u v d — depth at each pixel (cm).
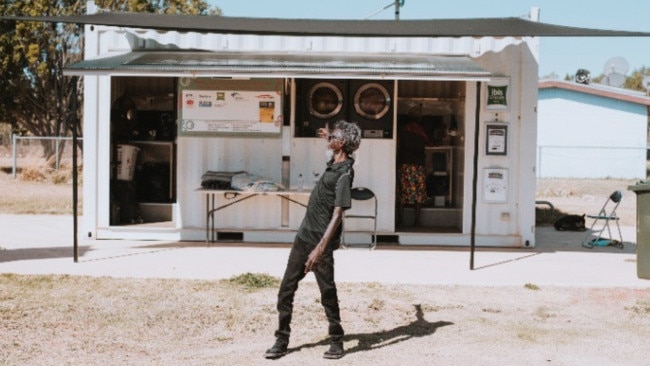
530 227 1130
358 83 1130
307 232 559
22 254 998
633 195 2203
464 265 969
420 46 1116
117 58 1016
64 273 858
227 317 680
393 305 739
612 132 2956
